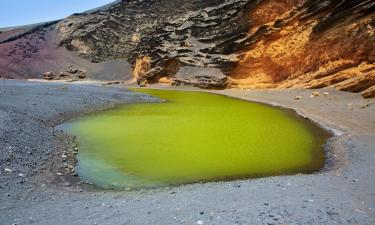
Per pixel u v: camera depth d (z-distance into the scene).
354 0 38.16
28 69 95.00
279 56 48.56
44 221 8.31
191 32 74.62
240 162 14.98
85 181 12.66
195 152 16.75
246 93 45.06
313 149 16.78
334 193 10.12
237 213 8.50
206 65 61.62
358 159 14.21
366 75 31.23
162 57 71.25
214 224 7.83
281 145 17.78
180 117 27.28
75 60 102.50
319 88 37.00
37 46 106.25
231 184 11.62
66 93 39.09
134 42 104.12
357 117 23.06
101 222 8.19
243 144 18.23
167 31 80.81
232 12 66.62
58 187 11.71
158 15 106.00
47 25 118.44
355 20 37.50
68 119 26.02
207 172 13.66
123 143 18.59
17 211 9.06
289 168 13.99
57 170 13.63
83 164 14.79
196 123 24.55
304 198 9.61
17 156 14.31
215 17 71.19
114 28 108.69
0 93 33.31
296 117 25.91
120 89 55.59
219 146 17.86
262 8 58.75
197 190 11.02
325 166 14.08
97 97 38.38
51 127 22.44
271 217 8.20
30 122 21.78
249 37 57.41
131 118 26.81
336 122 22.36
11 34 114.62
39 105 28.67
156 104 36.06
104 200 10.16
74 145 17.97
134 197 10.48
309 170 13.68
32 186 11.44
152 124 24.20
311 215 8.31
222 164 14.72
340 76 35.53
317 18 45.94
